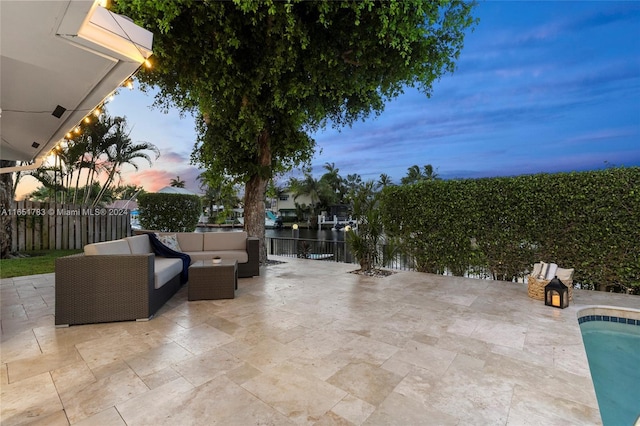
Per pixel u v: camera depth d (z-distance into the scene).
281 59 4.78
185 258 5.09
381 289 4.73
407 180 37.81
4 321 3.26
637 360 3.01
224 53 4.80
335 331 3.00
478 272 5.63
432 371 2.23
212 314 3.51
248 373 2.18
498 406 1.82
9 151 5.26
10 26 1.80
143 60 2.34
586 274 4.66
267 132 6.86
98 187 15.57
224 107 5.87
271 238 9.77
